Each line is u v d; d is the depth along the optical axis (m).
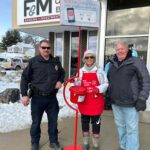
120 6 8.30
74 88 4.01
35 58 4.16
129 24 8.17
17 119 6.14
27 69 4.14
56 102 4.37
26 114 6.59
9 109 7.01
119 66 3.81
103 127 5.63
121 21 8.31
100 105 4.12
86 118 4.27
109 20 8.52
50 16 10.70
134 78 3.76
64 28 11.50
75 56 12.39
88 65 4.07
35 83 4.15
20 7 11.80
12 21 12.33
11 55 32.31
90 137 4.98
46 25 10.94
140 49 7.90
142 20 7.89
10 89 7.90
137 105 3.68
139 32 7.96
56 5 10.44
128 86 3.76
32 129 4.31
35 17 11.26
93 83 4.05
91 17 4.45
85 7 4.39
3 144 4.75
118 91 3.83
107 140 4.92
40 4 11.00
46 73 4.13
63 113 6.71
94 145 4.27
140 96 3.64
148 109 6.89
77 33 12.30
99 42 8.66
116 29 8.42
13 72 19.00
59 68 4.29
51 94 4.26
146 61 7.73
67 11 4.31
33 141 4.34
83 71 4.10
